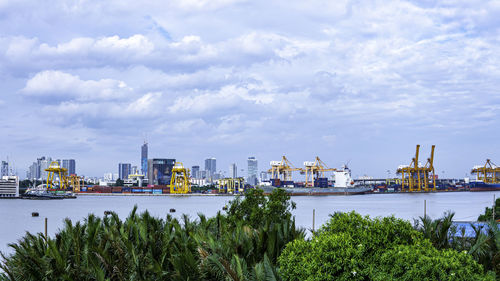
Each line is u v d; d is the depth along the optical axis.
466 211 185.75
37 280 27.36
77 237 29.81
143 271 27.08
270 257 26.94
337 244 20.31
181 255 25.50
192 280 24.34
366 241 20.75
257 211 42.84
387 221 21.80
